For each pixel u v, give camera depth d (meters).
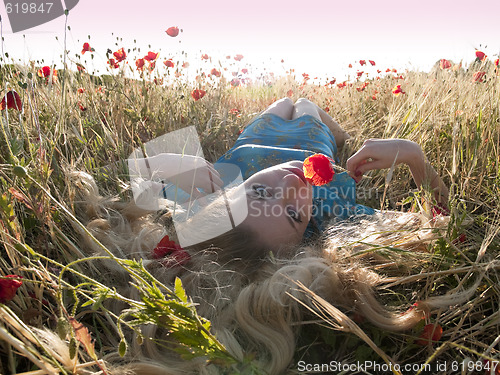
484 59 3.57
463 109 2.95
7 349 1.24
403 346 1.47
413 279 1.60
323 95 4.97
